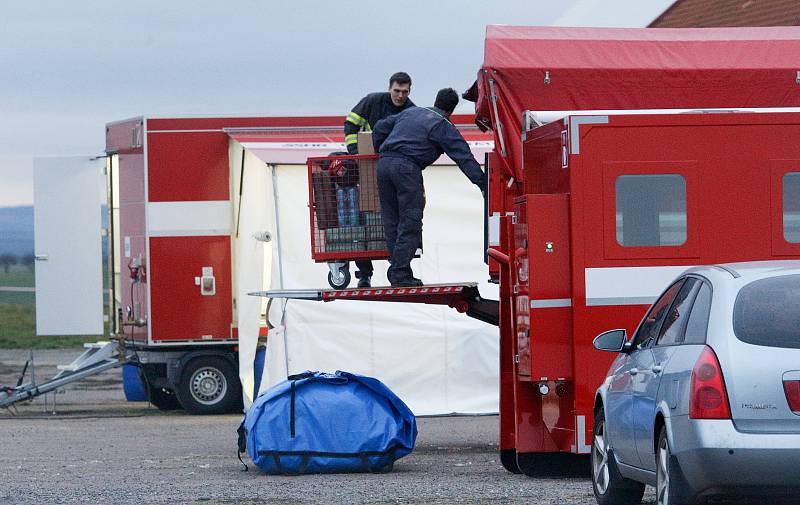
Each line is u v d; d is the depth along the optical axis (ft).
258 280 203.72
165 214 224.74
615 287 125.49
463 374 202.08
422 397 201.26
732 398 81.76
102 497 120.37
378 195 153.38
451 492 120.78
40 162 239.09
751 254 125.90
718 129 125.80
